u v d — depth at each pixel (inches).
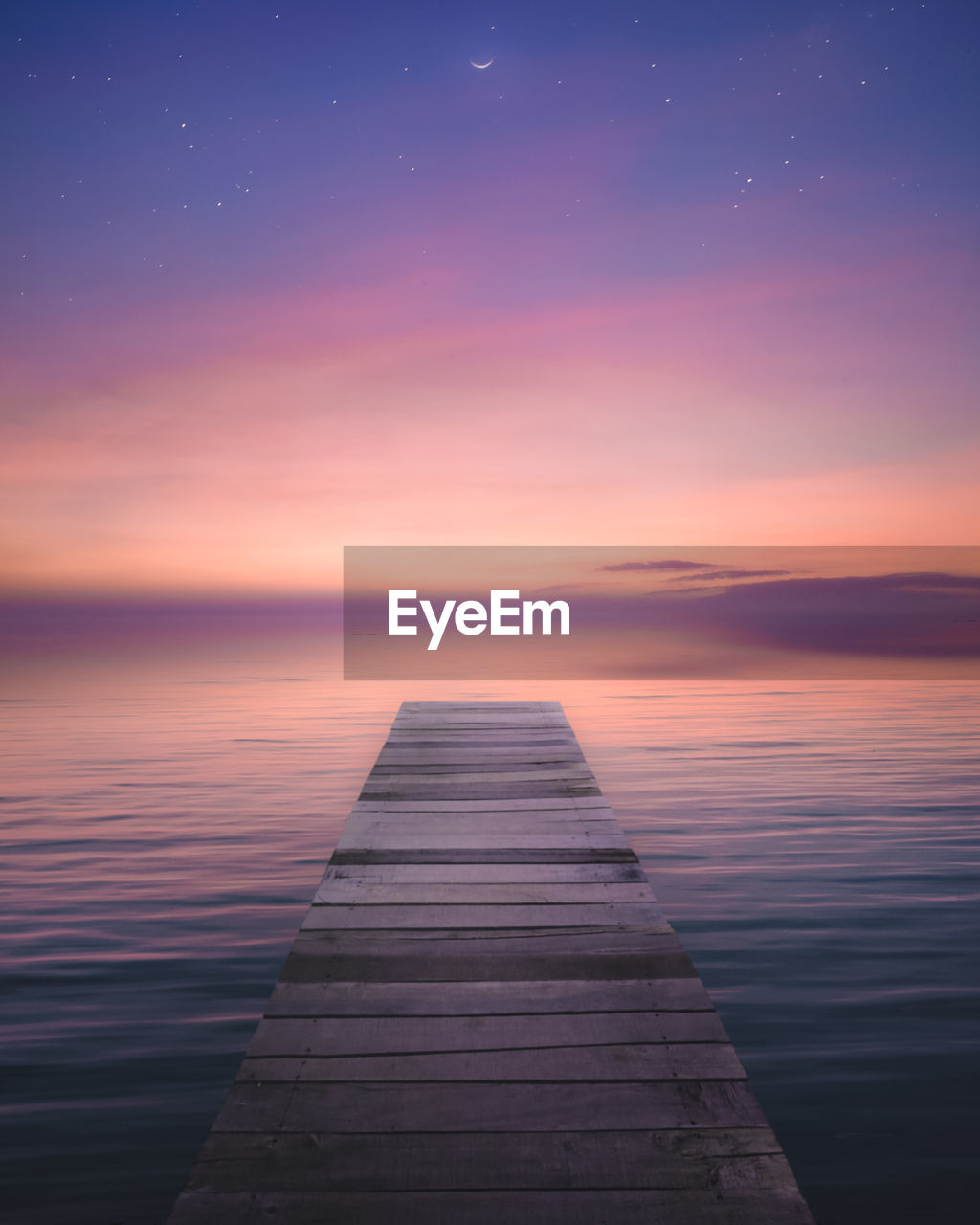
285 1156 62.5
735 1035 111.5
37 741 367.2
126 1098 98.0
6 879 177.6
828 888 168.6
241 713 470.9
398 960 94.0
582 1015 82.4
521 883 118.0
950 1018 115.6
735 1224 56.4
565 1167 61.6
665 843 199.2
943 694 559.8
